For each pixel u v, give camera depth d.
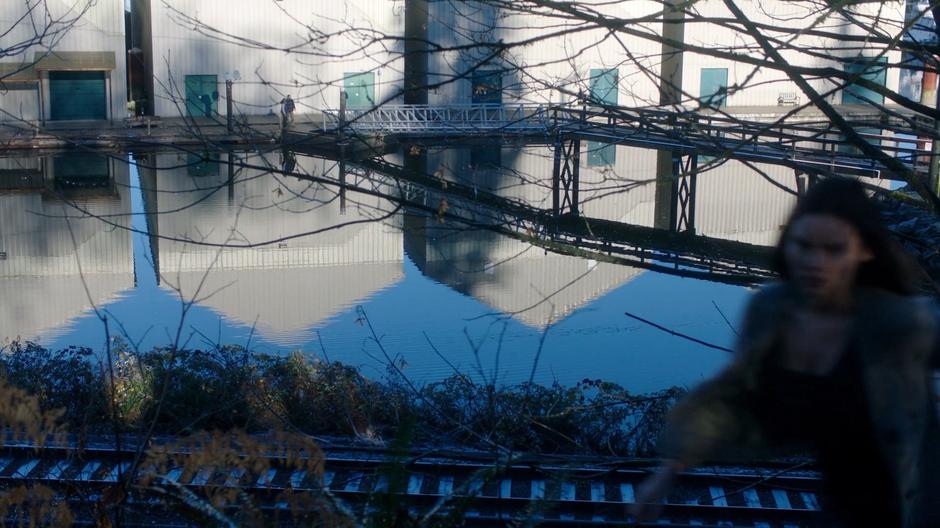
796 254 2.45
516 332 16.25
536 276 20.47
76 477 6.02
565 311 17.45
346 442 8.98
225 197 29.17
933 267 5.44
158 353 11.29
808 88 5.05
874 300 2.43
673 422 2.56
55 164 34.94
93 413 8.95
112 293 20.16
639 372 13.88
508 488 7.73
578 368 14.04
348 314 17.86
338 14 33.56
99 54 37.41
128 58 42.47
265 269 22.27
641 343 15.45
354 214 26.70
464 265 21.70
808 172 5.96
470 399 8.91
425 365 14.24
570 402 9.31
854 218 2.42
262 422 7.93
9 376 10.41
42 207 28.45
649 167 35.59
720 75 35.72
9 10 35.09
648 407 9.73
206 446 2.98
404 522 2.62
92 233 25.75
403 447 2.66
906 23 5.25
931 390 2.43
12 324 17.77
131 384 9.80
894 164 5.09
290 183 30.42
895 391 2.38
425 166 30.88
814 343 2.44
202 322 17.70
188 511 2.84
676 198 26.53
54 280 21.47
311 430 9.66
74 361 10.96
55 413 2.96
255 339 16.39
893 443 2.38
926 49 5.18
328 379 10.44
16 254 23.64
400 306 18.50
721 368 2.55
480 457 5.57
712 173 34.47
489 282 20.17
